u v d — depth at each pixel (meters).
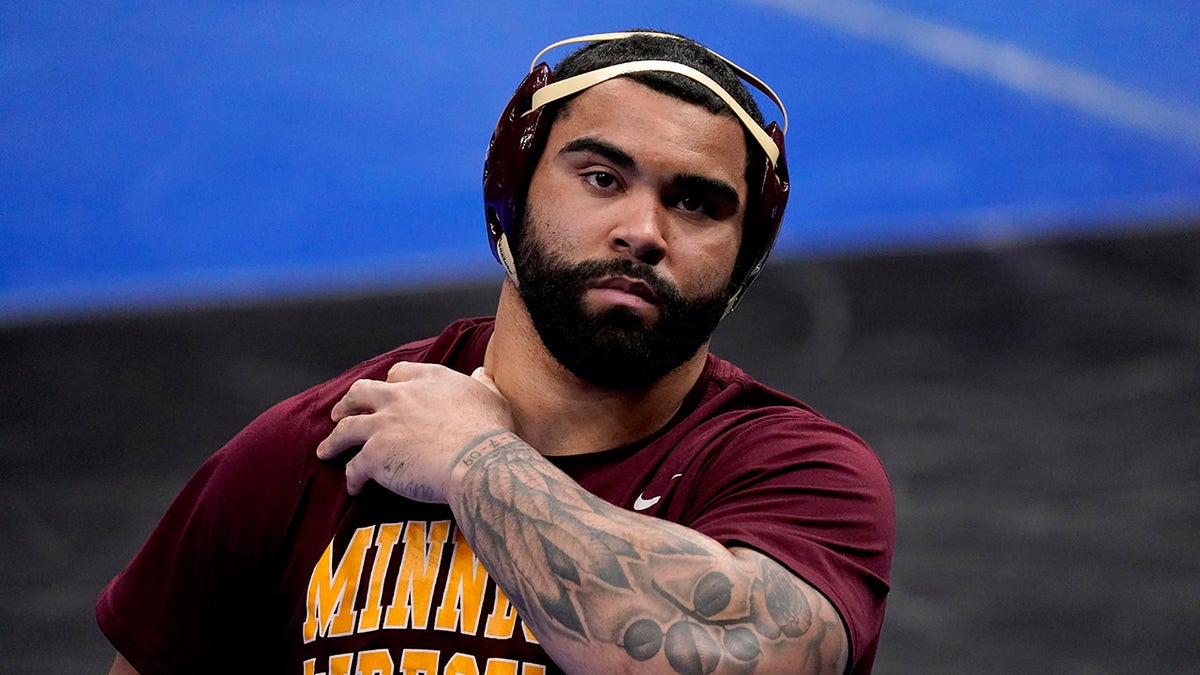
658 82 5.24
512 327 5.57
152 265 18.73
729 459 5.37
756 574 4.81
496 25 22.34
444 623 5.10
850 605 4.94
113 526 14.56
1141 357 15.47
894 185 18.97
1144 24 21.89
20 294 18.34
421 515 5.31
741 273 5.66
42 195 19.91
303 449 5.59
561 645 4.79
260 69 21.73
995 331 16.02
